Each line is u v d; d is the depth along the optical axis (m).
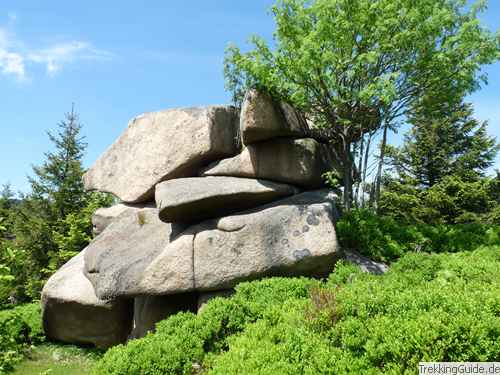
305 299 7.14
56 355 11.83
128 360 6.44
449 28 10.73
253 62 10.44
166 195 10.77
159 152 12.73
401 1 10.30
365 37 10.71
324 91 10.76
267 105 10.81
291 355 5.18
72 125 26.41
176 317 7.62
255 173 11.25
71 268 13.45
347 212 10.99
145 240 11.71
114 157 14.14
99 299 11.56
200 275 9.98
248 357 5.47
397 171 24.06
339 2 10.33
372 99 10.67
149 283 10.39
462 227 10.97
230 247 9.98
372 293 6.05
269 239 9.80
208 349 7.06
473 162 23.78
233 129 12.59
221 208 10.89
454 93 11.20
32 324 12.76
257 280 8.85
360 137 12.23
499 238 10.14
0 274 7.11
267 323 6.44
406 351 4.70
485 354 4.48
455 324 4.67
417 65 10.61
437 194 21.34
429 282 7.42
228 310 7.39
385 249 9.96
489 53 10.14
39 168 25.55
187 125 12.34
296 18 10.86
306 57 9.77
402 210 21.92
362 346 5.11
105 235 12.55
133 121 13.96
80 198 25.73
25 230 24.25
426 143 23.94
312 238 9.64
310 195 11.09
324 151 12.16
